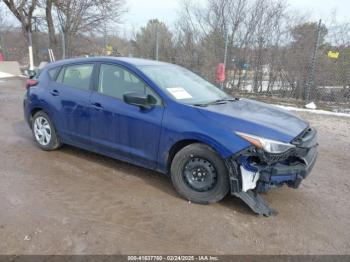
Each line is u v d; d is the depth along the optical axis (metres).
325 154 5.94
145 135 3.98
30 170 4.53
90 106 4.50
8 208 3.47
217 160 3.52
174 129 3.71
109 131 4.34
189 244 3.00
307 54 11.66
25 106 5.50
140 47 17.83
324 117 9.38
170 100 3.88
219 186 3.57
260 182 3.46
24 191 3.89
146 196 3.88
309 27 12.03
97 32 20.36
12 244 2.88
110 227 3.20
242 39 13.32
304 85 11.70
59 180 4.24
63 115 4.86
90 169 4.64
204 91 4.52
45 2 19.27
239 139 3.37
